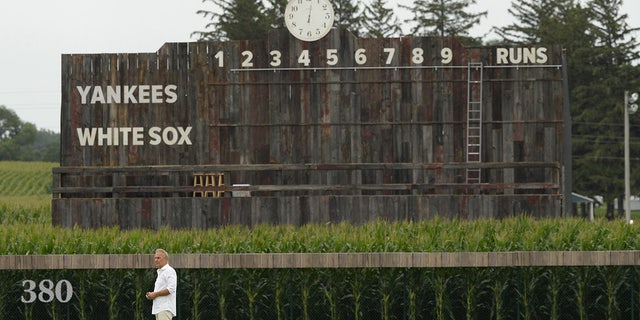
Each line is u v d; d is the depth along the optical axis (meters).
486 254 38.78
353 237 44.47
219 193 52.88
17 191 194.00
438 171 52.25
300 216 52.31
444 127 52.31
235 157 52.81
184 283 42.06
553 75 52.19
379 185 52.09
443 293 41.16
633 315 40.25
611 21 131.88
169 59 53.06
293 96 52.66
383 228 46.81
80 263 39.50
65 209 52.84
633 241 44.00
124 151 53.00
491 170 52.22
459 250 43.53
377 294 42.38
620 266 41.16
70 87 53.12
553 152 52.06
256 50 52.84
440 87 52.34
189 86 52.88
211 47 52.94
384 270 41.44
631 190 130.00
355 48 52.56
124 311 42.91
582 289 41.34
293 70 52.66
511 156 52.22
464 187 51.81
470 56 52.34
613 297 41.00
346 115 52.56
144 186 52.66
